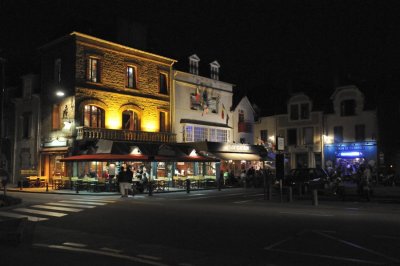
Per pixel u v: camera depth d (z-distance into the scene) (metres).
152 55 34.34
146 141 32.66
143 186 26.52
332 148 43.47
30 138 33.25
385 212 15.18
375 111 41.16
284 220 12.92
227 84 41.59
